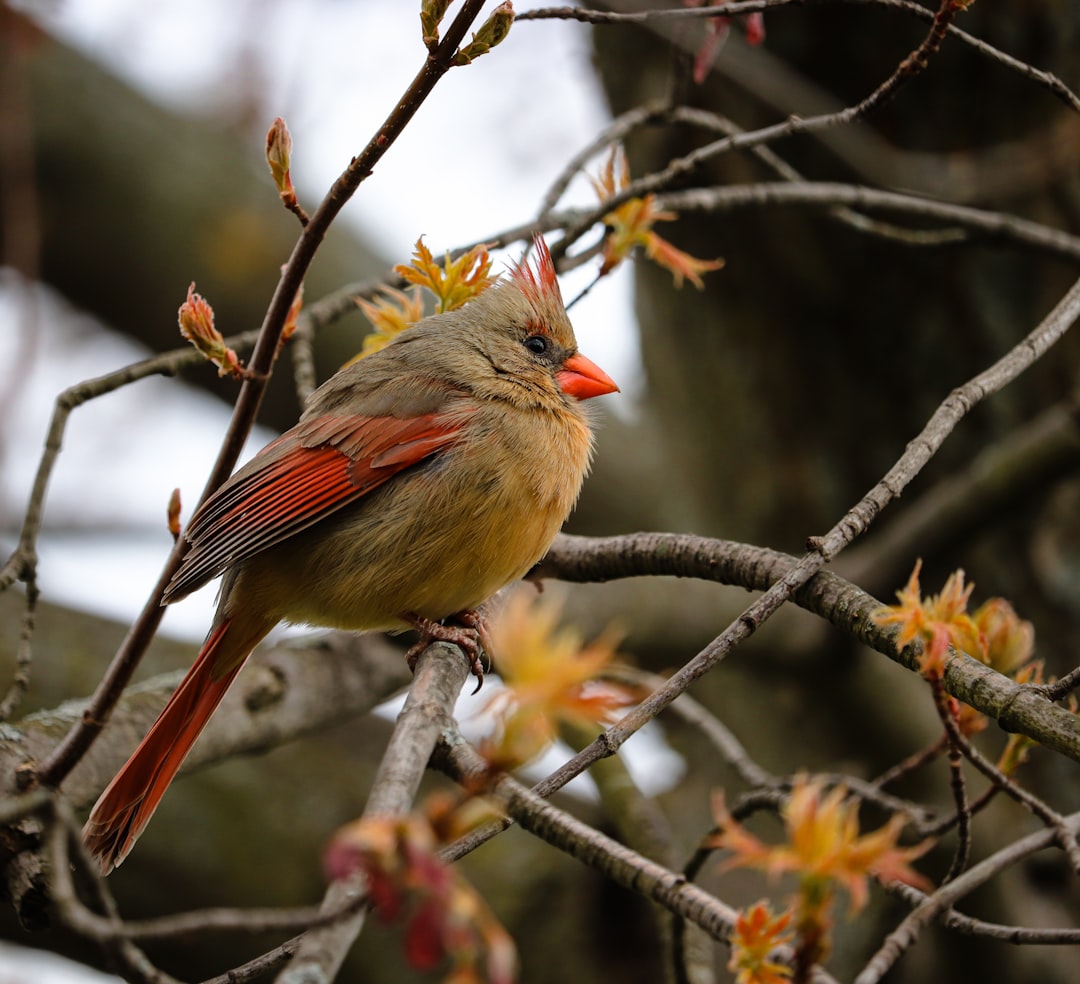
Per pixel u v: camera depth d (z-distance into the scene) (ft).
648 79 36.91
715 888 33.91
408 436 24.26
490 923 11.07
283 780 32.94
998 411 35.32
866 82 34.55
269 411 47.29
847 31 34.04
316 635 28.71
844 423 37.19
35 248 39.24
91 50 47.06
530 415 25.20
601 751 16.17
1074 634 33.94
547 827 18.61
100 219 45.09
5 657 31.86
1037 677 19.98
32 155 44.11
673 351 39.91
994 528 32.60
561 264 27.55
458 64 16.52
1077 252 30.17
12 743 21.58
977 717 21.24
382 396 24.98
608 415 47.85
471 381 25.30
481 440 24.29
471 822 12.24
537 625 13.10
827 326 36.42
